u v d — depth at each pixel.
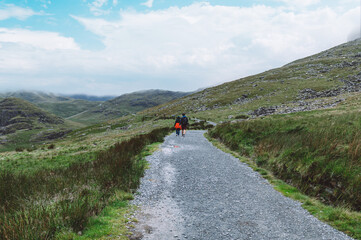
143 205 6.61
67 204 5.36
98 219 5.31
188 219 5.80
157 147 16.22
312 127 14.29
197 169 10.60
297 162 9.02
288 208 6.54
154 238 4.83
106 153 13.85
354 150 8.09
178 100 129.75
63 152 22.97
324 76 83.62
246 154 13.30
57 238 4.38
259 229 5.34
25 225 4.45
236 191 7.90
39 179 8.84
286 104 56.78
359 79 66.25
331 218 5.76
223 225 5.51
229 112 63.78
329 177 7.36
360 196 6.25
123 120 108.75
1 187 7.36
